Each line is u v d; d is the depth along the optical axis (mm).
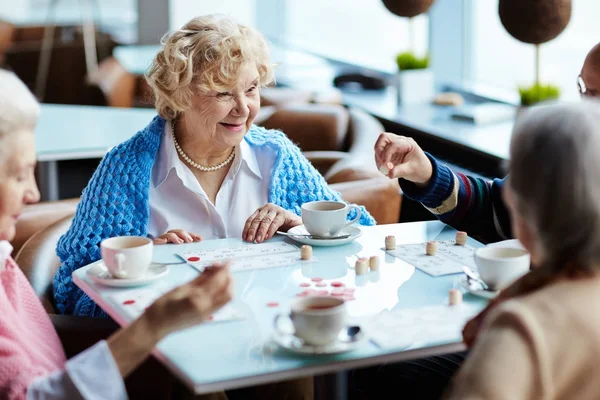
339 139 3779
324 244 2156
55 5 7777
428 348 1573
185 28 2432
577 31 4094
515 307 1246
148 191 2451
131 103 5914
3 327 1681
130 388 2127
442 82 5125
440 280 1919
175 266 2045
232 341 1611
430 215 3518
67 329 2072
